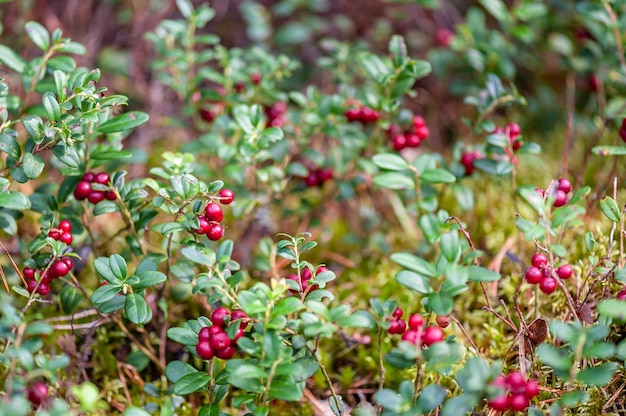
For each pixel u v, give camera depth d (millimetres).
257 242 706
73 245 637
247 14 840
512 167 616
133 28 856
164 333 609
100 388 610
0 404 478
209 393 548
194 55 697
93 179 577
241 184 653
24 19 786
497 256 661
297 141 677
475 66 736
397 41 642
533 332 568
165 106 834
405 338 518
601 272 577
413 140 664
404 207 718
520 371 564
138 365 601
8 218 591
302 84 871
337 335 633
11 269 618
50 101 541
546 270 557
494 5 735
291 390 504
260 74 698
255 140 612
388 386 615
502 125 824
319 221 691
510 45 759
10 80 714
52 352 598
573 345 496
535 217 695
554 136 797
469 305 641
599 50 742
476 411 563
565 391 557
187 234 633
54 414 479
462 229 559
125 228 595
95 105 550
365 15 913
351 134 683
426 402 496
